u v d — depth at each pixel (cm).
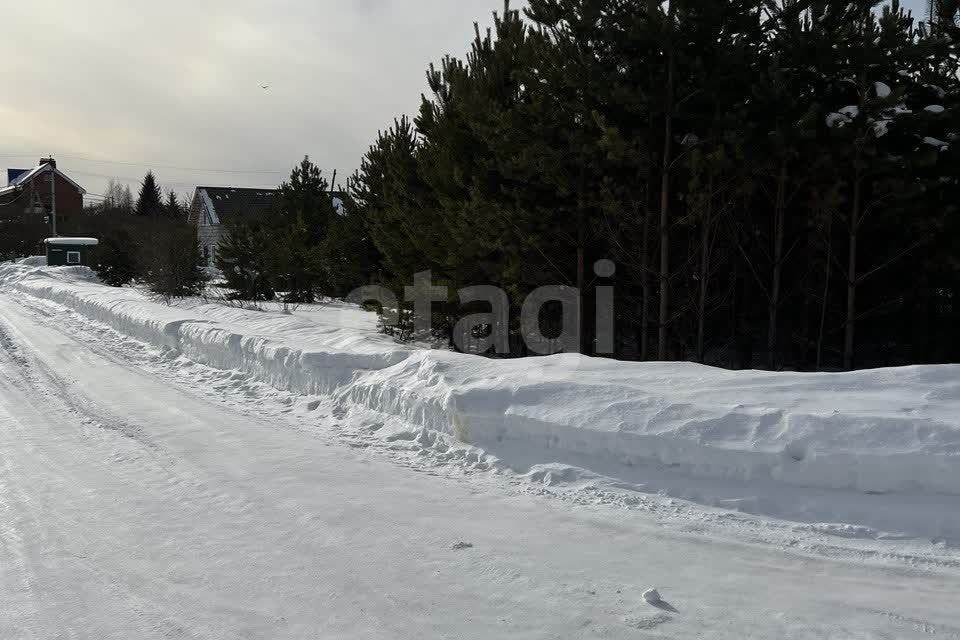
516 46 1288
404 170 1500
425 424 828
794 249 1219
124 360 1421
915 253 1125
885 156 1052
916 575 458
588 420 692
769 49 1140
